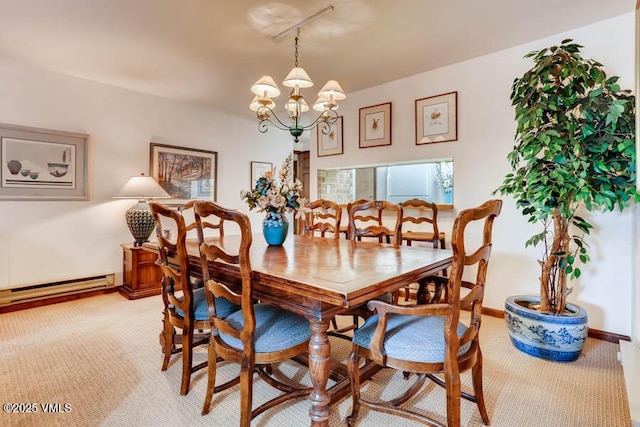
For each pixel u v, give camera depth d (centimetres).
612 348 233
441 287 184
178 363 214
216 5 220
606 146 193
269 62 311
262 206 218
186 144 439
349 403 172
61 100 337
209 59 304
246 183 511
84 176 354
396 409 144
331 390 163
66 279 343
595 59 249
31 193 321
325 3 218
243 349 142
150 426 153
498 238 297
